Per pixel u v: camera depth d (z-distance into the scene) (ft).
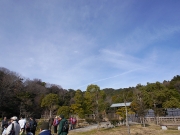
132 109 67.15
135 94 65.57
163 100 72.08
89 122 75.15
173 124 53.42
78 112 78.23
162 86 78.84
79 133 47.50
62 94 180.65
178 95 79.77
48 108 104.22
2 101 99.25
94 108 58.95
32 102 117.39
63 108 77.71
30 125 30.89
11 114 101.19
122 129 52.13
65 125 21.02
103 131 49.24
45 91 174.70
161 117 63.77
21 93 110.11
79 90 85.92
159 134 42.57
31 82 179.73
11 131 18.92
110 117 84.48
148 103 70.33
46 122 12.31
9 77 115.34
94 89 61.31
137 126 58.34
